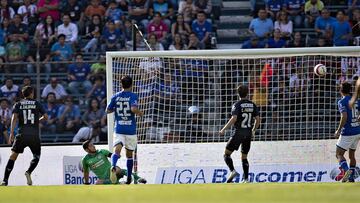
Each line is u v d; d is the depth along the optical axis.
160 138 45.38
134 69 45.41
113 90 45.00
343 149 39.88
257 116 39.16
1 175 46.78
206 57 43.62
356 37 58.72
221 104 46.03
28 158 46.66
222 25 62.22
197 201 23.31
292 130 45.81
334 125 45.81
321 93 45.78
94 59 57.75
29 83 51.16
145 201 23.50
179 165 45.00
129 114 37.78
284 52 43.53
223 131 39.12
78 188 28.75
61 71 51.72
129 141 37.91
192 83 45.97
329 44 58.72
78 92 51.69
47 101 51.41
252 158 44.75
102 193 26.14
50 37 58.78
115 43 58.34
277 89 45.91
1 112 50.56
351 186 27.52
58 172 46.59
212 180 44.75
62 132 51.31
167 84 45.81
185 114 45.75
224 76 46.06
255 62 45.97
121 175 40.78
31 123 39.38
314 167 44.84
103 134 51.25
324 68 41.12
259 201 23.05
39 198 24.91
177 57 43.69
